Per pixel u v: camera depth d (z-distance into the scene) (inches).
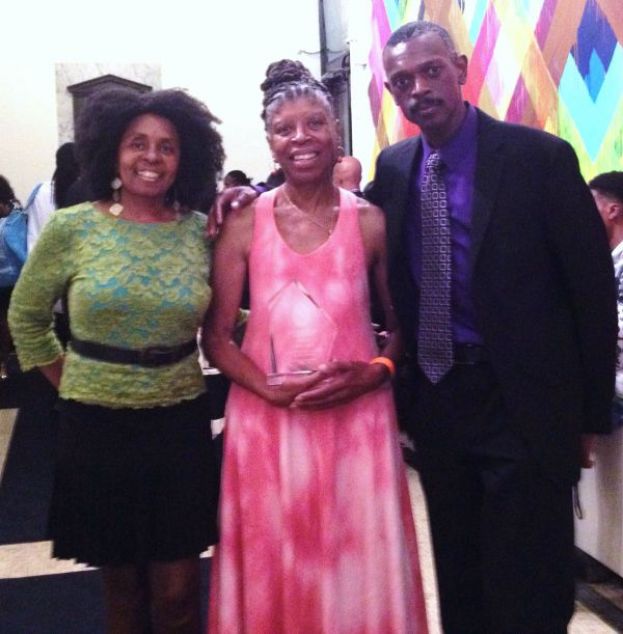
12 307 86.6
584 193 83.7
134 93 84.9
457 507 93.0
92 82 399.9
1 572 142.0
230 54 411.5
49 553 149.6
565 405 85.0
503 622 87.3
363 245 87.4
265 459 85.2
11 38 395.2
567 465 85.4
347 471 85.4
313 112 83.6
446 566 94.7
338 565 84.2
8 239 254.7
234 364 86.1
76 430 84.4
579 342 85.5
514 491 85.4
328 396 82.4
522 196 83.4
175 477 85.1
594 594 128.0
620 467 119.0
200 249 86.2
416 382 92.0
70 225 83.7
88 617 124.7
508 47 167.6
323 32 410.0
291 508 84.2
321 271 84.9
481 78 181.6
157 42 406.3
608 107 131.8
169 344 84.1
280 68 87.6
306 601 84.4
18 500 177.3
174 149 85.0
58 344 90.6
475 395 86.9
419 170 89.7
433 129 85.7
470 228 84.5
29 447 216.7
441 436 89.7
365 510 85.1
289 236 85.7
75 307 83.0
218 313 88.0
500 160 84.2
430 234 87.1
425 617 88.4
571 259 83.2
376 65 255.1
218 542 87.9
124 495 84.6
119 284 81.6
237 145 415.2
